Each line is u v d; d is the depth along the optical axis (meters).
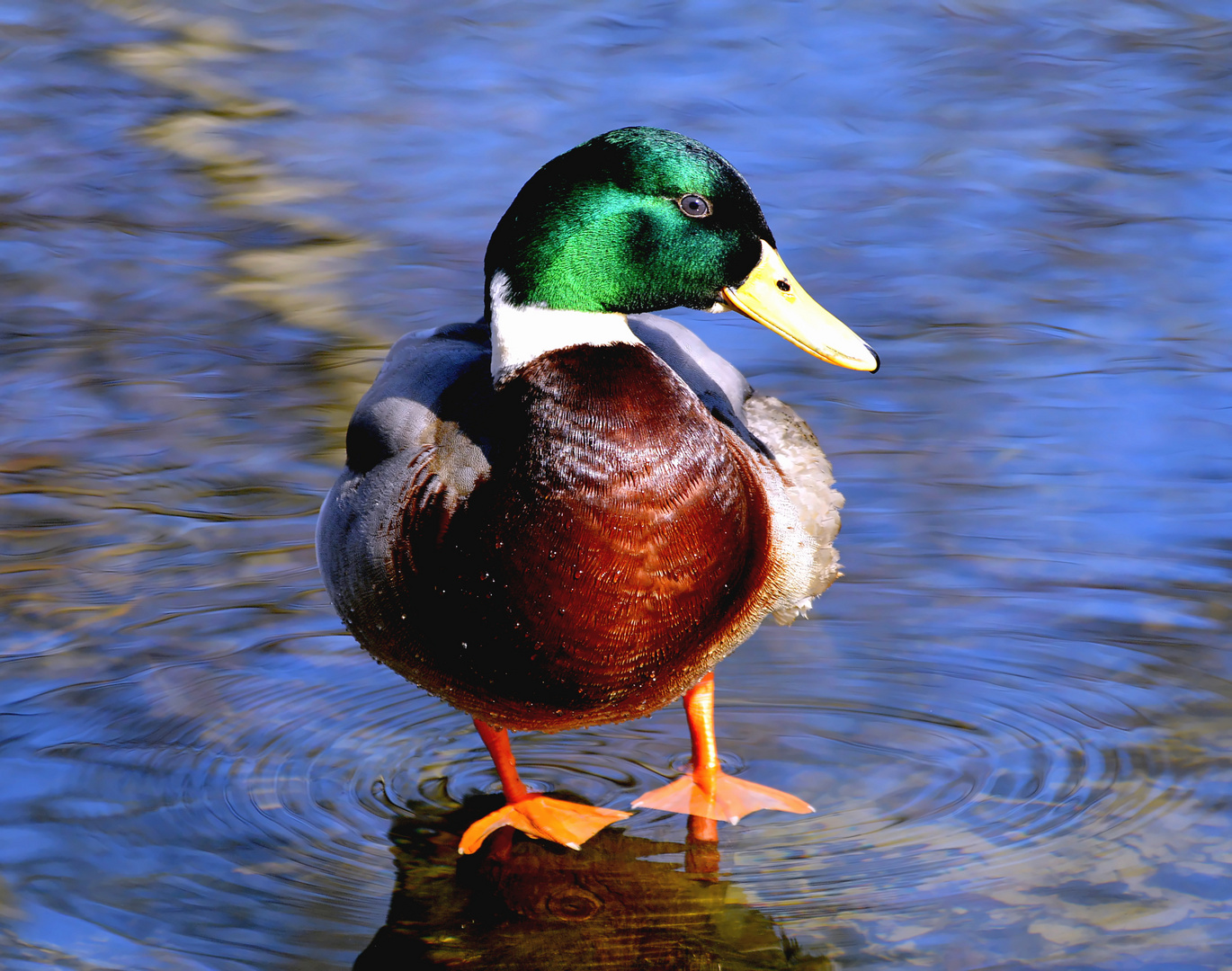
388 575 6.68
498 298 6.71
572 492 6.34
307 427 11.27
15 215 15.05
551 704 6.78
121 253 14.25
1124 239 14.19
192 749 7.90
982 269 13.70
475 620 6.53
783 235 14.46
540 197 6.59
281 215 15.10
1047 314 12.84
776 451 7.45
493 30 19.97
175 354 12.38
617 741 8.31
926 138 16.66
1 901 6.66
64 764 7.71
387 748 8.05
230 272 13.88
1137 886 6.65
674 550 6.42
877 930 6.46
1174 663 8.45
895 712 8.20
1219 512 9.90
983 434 10.99
